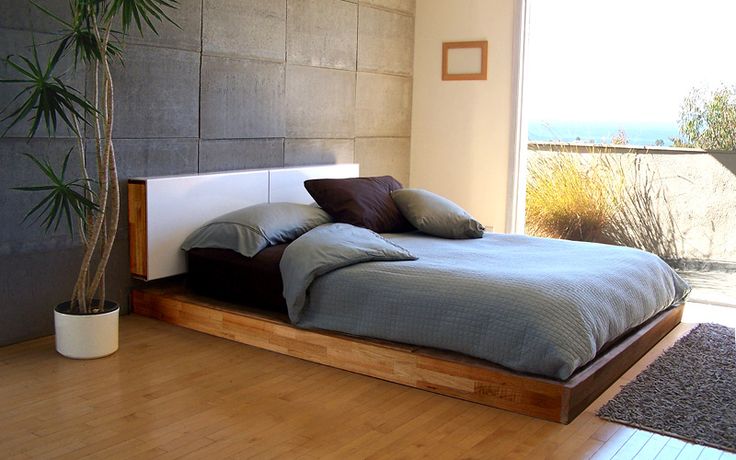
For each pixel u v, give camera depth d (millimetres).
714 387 3670
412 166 7148
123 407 3320
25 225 4160
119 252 4691
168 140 4848
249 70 5355
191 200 4805
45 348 4121
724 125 6762
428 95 6984
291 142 5793
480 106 6699
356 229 4367
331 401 3441
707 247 6891
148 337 4348
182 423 3162
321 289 3977
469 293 3582
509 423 3242
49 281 4320
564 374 3252
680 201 6988
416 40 7000
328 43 6035
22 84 4043
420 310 3660
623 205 7301
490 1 6566
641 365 4023
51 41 4055
